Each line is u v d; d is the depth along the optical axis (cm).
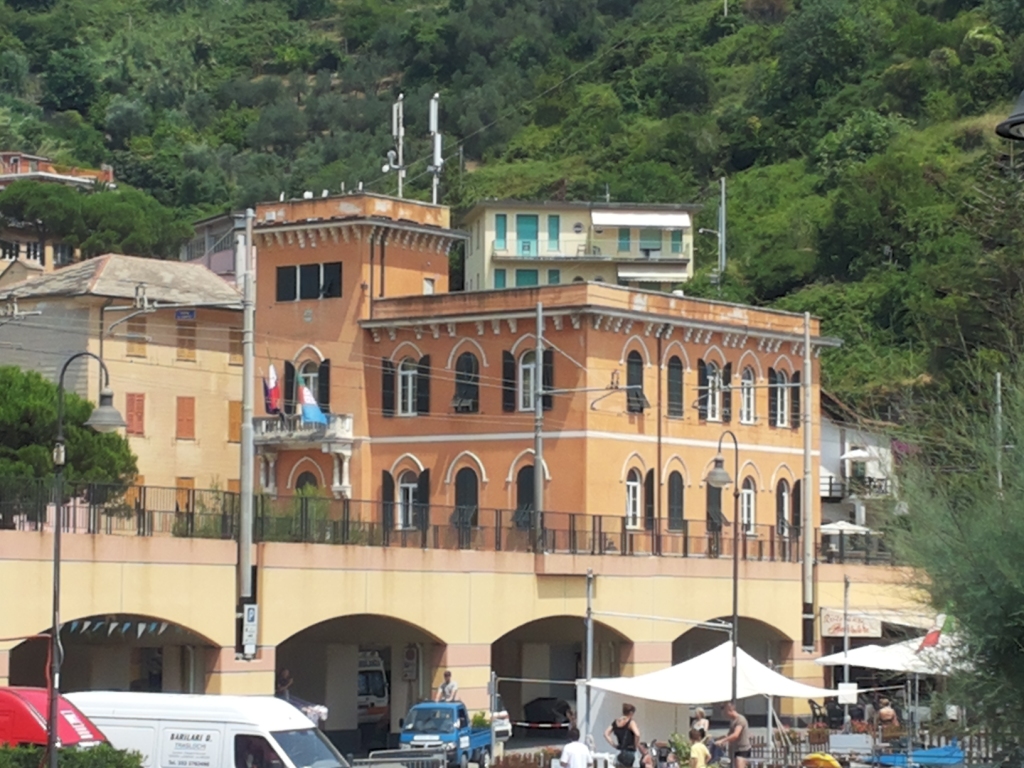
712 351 9419
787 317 9944
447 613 6519
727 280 15400
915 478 3516
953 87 17912
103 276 9938
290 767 4088
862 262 14825
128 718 4188
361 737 7250
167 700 4191
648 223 15438
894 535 3541
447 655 6525
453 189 19638
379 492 9431
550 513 7175
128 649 6272
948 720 3409
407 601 6350
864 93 18475
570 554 7050
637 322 8981
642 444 8981
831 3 19475
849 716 7362
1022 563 3272
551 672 7994
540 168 19875
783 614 8200
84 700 4222
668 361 9156
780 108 19088
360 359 9525
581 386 8725
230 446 10219
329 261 9681
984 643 3300
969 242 10988
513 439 8994
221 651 5681
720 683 5875
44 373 9819
